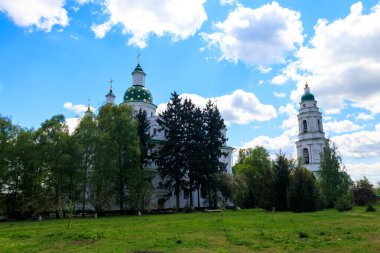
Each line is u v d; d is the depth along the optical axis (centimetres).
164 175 6066
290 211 4988
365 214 4056
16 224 3497
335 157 6012
